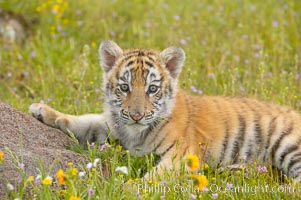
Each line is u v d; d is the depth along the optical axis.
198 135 12.34
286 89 14.71
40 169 10.06
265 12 21.11
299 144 12.45
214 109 12.81
